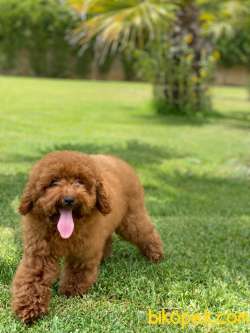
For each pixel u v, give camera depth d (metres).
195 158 2.41
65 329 0.86
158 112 3.98
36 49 7.65
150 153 2.45
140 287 1.04
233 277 1.11
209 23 4.30
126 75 7.91
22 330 0.86
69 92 5.32
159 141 2.79
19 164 2.04
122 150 2.46
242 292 1.04
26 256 0.93
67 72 7.82
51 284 0.96
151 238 1.19
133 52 4.46
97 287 1.03
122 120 3.52
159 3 3.64
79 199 0.89
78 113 3.72
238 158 2.42
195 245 1.30
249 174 2.16
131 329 0.87
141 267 1.15
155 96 4.02
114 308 0.94
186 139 2.91
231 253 1.26
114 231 1.17
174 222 1.48
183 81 3.93
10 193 1.65
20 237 1.26
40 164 0.93
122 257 1.21
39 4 7.39
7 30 7.52
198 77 3.98
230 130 3.34
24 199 0.92
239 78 8.25
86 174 0.92
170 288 1.04
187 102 3.96
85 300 0.97
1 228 1.34
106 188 0.96
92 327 0.87
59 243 0.93
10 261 1.13
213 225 1.46
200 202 1.74
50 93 5.10
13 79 6.82
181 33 3.88
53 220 0.91
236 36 7.69
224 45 7.68
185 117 3.86
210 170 2.20
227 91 6.71
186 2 3.79
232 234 1.40
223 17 4.57
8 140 2.52
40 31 7.51
